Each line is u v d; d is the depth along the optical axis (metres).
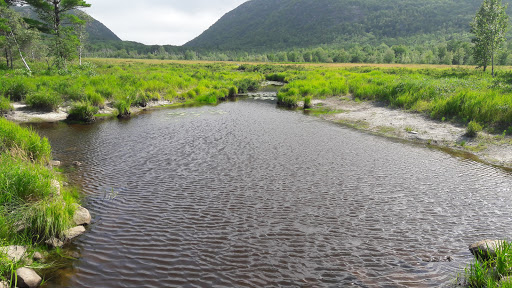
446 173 11.28
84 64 48.06
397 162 12.48
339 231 7.25
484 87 23.48
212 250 6.45
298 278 5.64
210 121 20.23
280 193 9.34
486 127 16.36
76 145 14.09
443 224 7.59
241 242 6.76
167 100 28.78
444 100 20.22
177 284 5.43
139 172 10.86
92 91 24.09
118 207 8.25
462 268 5.83
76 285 5.33
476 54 45.34
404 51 160.00
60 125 18.31
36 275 5.34
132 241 6.71
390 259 6.20
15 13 42.09
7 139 10.66
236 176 10.66
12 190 6.98
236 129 17.95
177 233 7.07
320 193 9.38
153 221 7.57
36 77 32.16
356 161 12.55
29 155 10.47
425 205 8.65
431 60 115.75
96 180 10.05
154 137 15.80
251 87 43.59
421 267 5.93
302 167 11.69
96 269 5.77
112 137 15.70
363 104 25.53
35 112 20.27
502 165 12.23
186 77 42.06
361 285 5.45
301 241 6.83
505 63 86.38
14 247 5.80
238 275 5.70
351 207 8.49
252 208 8.34
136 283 5.44
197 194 9.16
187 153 13.16
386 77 36.69
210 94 31.47
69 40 44.94
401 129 17.81
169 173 10.82
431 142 15.55
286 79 52.72
